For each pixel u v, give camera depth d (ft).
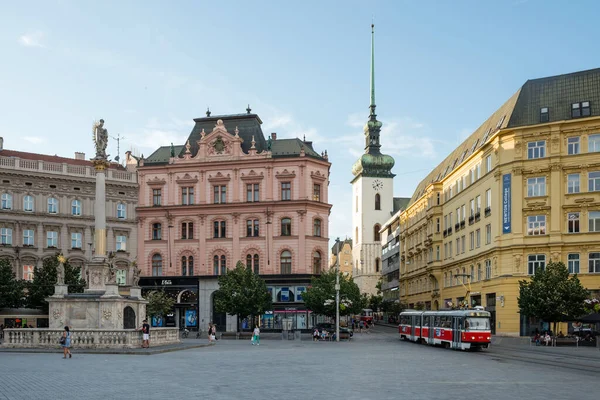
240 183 293.23
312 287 264.93
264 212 289.53
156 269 296.71
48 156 298.35
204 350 164.25
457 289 288.71
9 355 137.08
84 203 286.46
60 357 131.64
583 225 216.95
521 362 128.88
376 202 585.63
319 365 115.14
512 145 228.84
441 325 193.36
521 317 222.28
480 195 256.11
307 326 280.92
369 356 143.02
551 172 221.87
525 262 223.71
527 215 224.94
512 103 241.35
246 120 304.50
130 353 143.02
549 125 222.69
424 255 351.46
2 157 268.00
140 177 301.22
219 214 293.64
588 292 199.41
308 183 290.56
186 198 298.56
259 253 288.51
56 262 251.19
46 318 257.14
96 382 84.07
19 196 270.87
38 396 69.72
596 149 217.77
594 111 221.87
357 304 289.53
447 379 91.20
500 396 72.49
